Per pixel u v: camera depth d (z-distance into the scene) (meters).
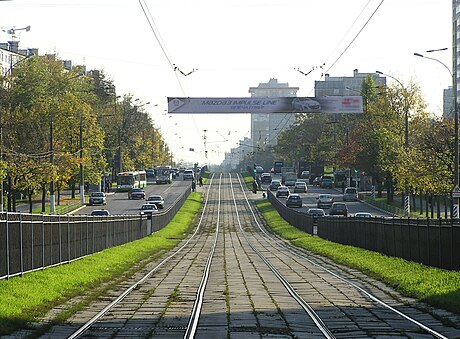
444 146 60.19
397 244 34.09
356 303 21.05
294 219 75.88
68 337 15.04
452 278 23.28
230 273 31.97
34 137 75.56
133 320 17.72
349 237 48.03
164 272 32.47
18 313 17.12
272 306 20.38
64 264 30.30
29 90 85.69
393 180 82.56
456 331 15.56
